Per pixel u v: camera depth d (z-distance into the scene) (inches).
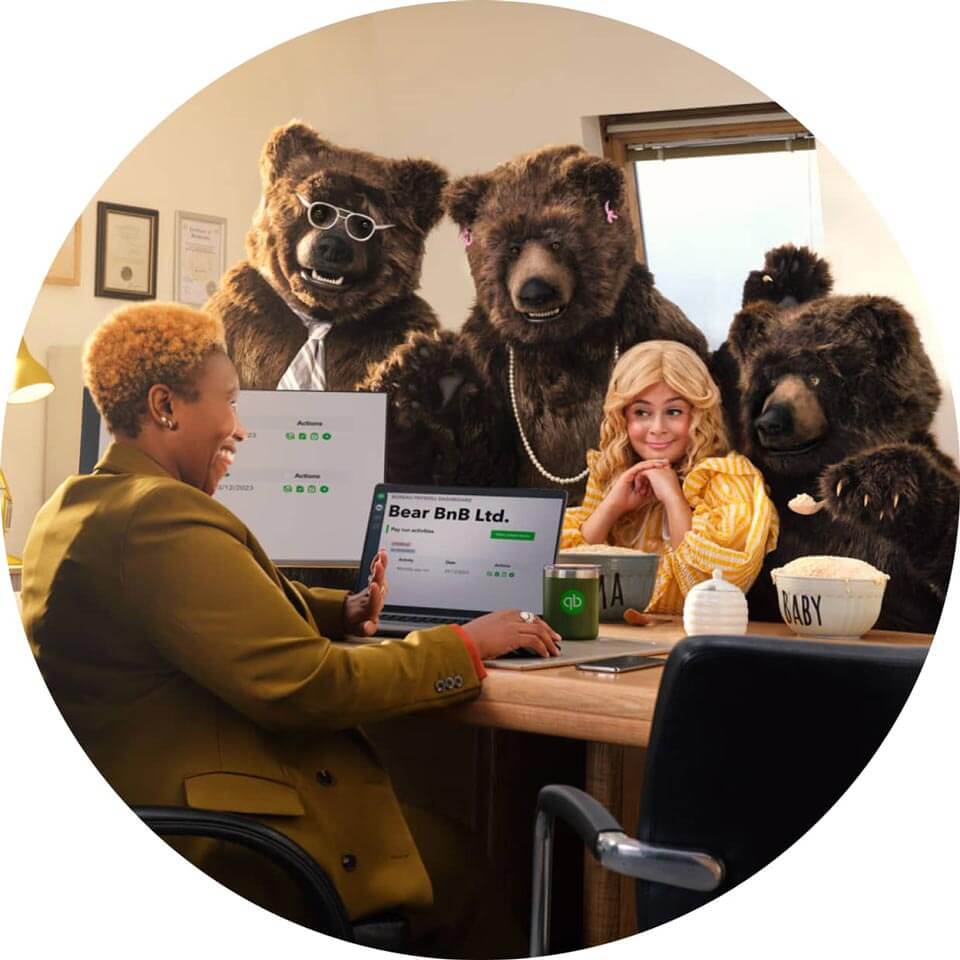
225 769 67.3
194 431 74.9
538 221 119.6
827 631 87.0
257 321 128.9
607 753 77.1
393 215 124.7
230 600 66.6
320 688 66.1
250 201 128.7
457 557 87.7
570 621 82.6
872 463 105.7
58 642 69.7
